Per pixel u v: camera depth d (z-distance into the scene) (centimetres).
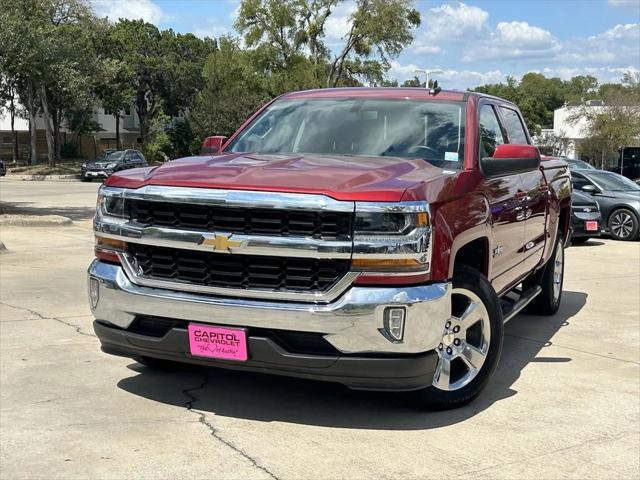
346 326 380
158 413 441
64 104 4741
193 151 6078
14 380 497
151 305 413
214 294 399
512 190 554
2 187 3053
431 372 405
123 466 365
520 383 521
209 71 5469
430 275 396
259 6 4625
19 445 389
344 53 4753
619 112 5647
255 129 573
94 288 443
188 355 411
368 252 380
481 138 536
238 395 477
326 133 535
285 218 387
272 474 358
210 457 377
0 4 1770
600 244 1475
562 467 376
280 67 4719
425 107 538
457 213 428
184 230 403
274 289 391
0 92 2608
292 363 388
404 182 401
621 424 442
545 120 10294
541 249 672
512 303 627
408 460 379
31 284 852
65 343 593
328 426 425
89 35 3062
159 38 6744
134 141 7175
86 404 454
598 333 684
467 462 379
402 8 4553
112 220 434
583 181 1630
